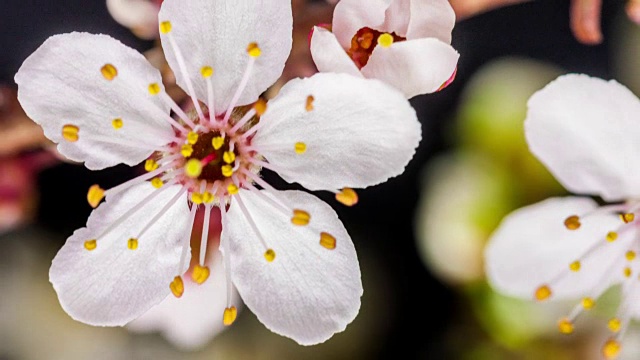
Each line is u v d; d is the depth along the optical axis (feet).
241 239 0.33
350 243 0.32
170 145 0.33
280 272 0.33
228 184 0.33
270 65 0.32
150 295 0.33
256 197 0.33
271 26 0.32
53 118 0.32
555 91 0.34
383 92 0.31
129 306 0.32
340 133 0.32
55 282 0.32
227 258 0.33
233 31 0.32
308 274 0.32
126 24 0.35
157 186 0.33
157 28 0.35
